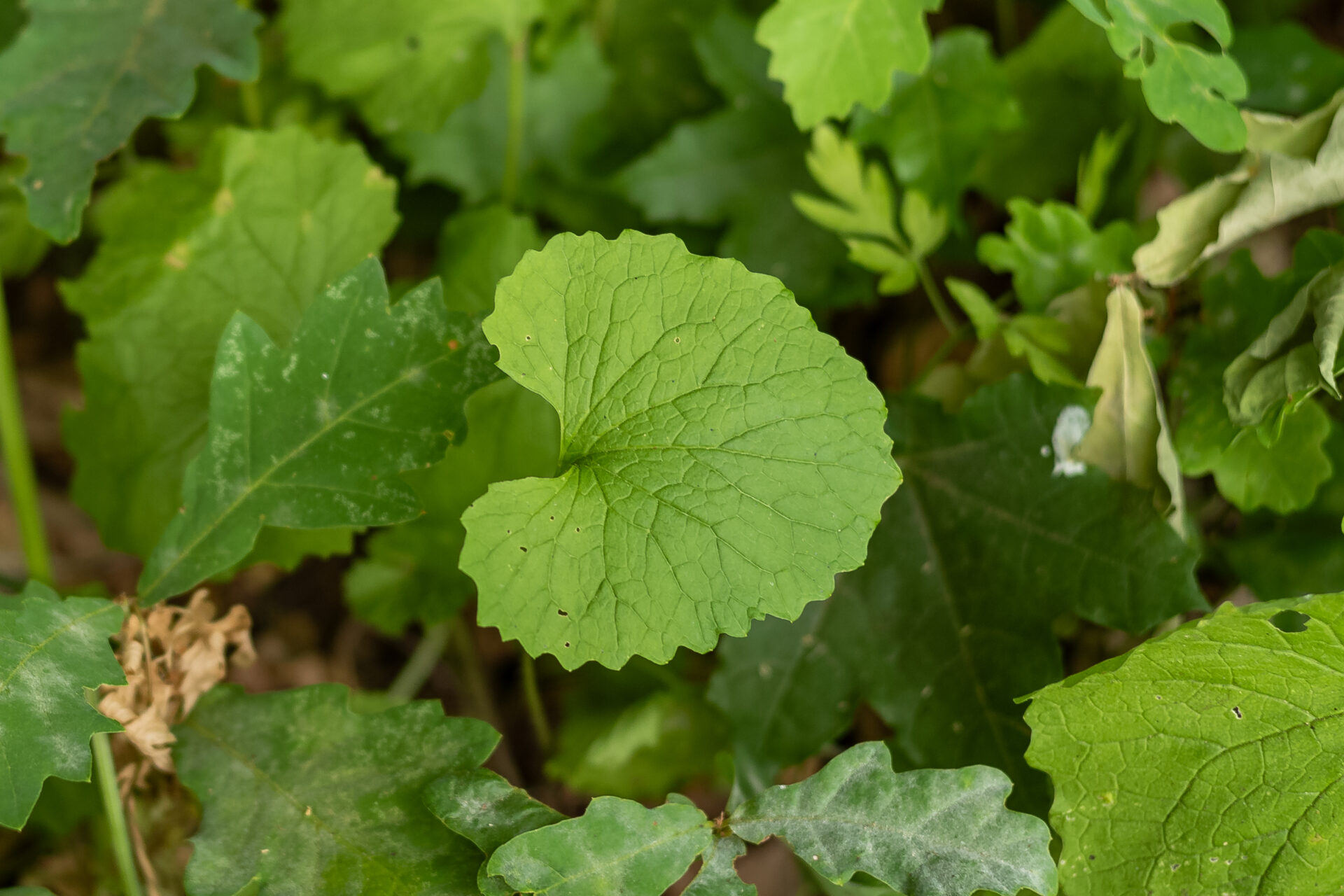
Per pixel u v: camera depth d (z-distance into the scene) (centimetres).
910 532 68
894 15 67
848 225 70
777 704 67
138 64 67
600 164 78
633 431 62
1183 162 73
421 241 81
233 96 78
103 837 70
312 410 64
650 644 61
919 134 71
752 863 74
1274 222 66
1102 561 66
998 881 61
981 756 66
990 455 67
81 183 66
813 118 68
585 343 62
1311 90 73
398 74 74
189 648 65
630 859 61
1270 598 69
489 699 78
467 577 71
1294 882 62
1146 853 63
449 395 63
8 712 61
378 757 63
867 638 67
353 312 64
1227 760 63
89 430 70
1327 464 65
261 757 64
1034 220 69
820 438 61
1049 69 75
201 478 64
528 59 77
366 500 63
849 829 62
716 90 79
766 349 62
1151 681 63
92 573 82
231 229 70
